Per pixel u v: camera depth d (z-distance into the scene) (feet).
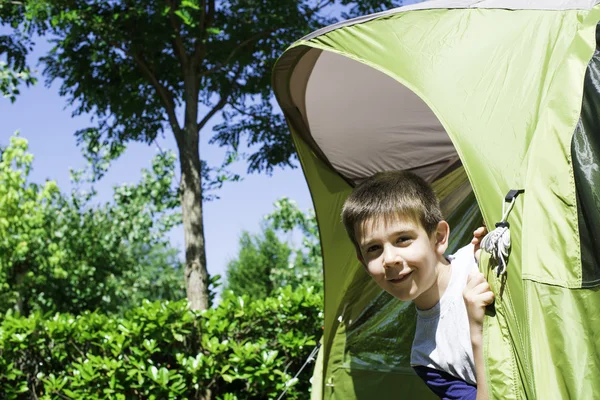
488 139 6.83
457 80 7.39
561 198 6.18
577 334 5.62
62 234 48.93
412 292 6.46
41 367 17.06
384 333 11.49
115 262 53.11
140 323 16.90
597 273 5.74
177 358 16.24
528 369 5.63
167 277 69.56
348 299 12.09
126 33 23.91
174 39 24.98
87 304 50.70
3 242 45.32
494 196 6.53
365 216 6.52
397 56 7.91
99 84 25.71
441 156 11.50
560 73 6.88
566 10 7.52
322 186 11.69
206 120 25.54
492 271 6.16
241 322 17.53
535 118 6.79
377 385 11.36
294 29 24.70
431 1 8.68
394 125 11.05
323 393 12.09
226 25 24.80
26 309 49.75
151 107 26.78
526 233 6.10
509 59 7.36
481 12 7.97
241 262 63.46
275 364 16.25
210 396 16.62
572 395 5.42
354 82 10.19
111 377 15.74
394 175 6.88
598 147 6.21
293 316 17.10
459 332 6.60
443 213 11.34
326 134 11.31
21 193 47.06
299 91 10.52
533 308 5.77
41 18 22.70
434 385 7.01
